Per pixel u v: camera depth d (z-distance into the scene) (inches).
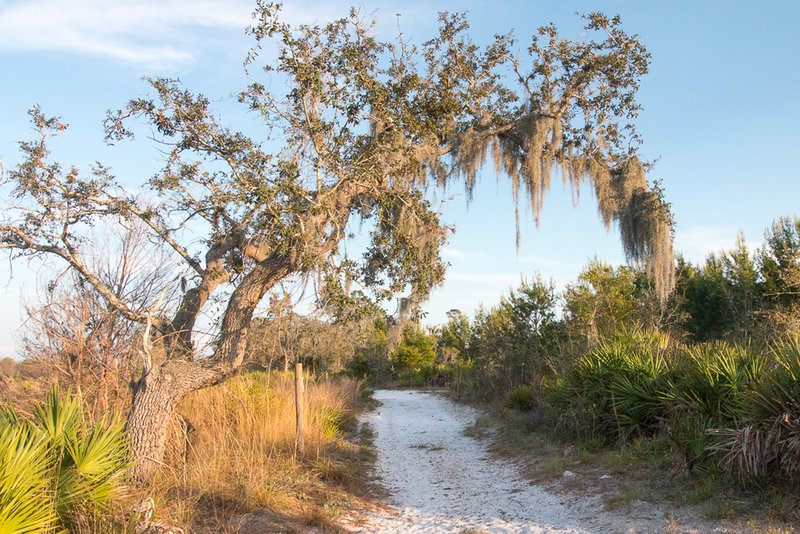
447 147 505.0
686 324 989.8
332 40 381.7
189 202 350.3
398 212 431.2
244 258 406.0
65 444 191.6
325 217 368.2
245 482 279.9
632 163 548.4
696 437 290.0
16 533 142.6
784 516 210.7
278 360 486.0
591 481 319.9
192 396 418.9
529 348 775.1
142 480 273.1
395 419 781.9
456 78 488.1
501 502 310.2
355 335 438.9
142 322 344.8
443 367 1664.6
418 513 295.9
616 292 725.9
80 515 179.3
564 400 457.1
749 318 815.7
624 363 406.0
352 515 279.9
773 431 231.3
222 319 364.5
